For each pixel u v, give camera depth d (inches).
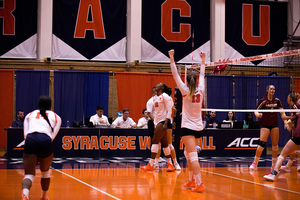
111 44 501.7
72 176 212.8
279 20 545.6
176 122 273.9
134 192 162.7
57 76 456.4
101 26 498.3
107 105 469.1
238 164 292.7
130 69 500.7
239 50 532.7
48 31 482.9
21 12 477.4
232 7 534.6
